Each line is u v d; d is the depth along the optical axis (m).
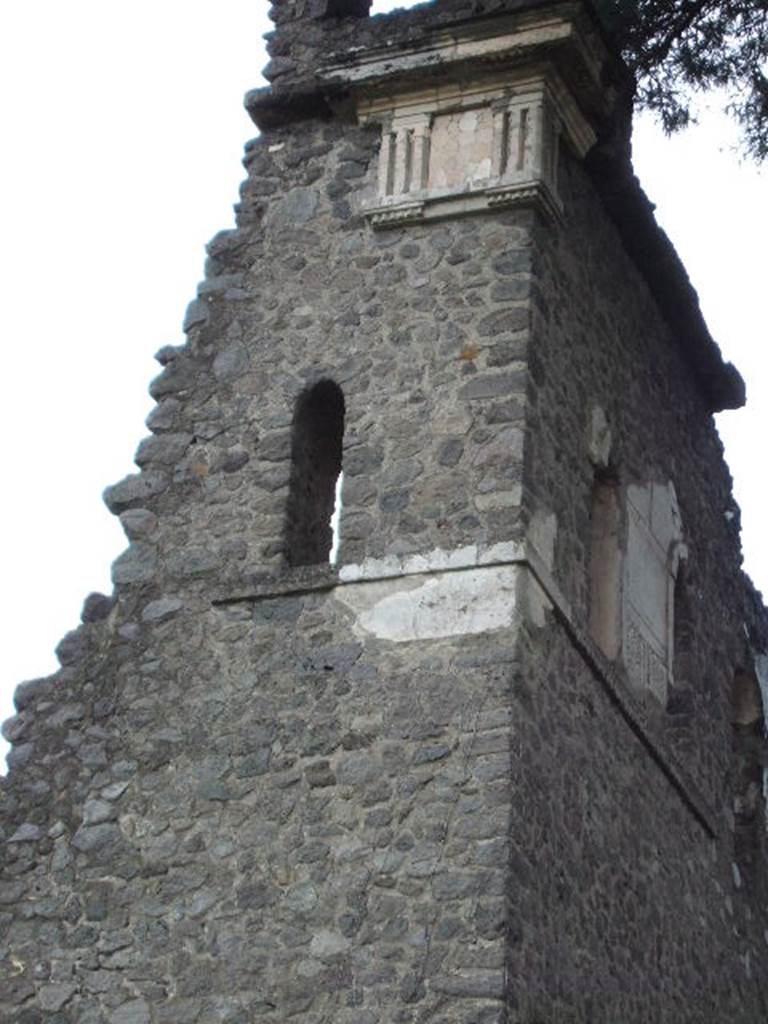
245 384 15.89
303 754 14.50
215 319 16.22
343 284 15.92
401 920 13.71
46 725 15.30
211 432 15.84
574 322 16.22
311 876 14.10
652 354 18.19
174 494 15.72
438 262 15.68
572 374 16.03
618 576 16.64
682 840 17.27
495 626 14.34
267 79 16.81
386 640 14.59
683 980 16.69
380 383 15.43
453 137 15.97
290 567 15.27
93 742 15.12
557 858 14.37
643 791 16.38
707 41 16.75
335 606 14.86
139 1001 14.19
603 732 15.62
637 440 17.50
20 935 14.64
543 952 13.91
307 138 16.62
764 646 20.59
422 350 15.41
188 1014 14.02
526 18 15.67
